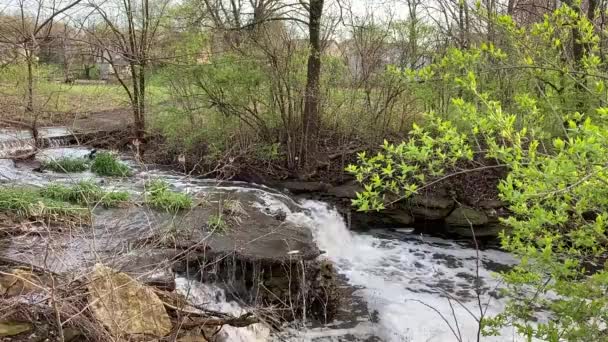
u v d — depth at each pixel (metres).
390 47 10.84
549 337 2.96
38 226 5.55
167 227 6.25
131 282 3.92
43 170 9.25
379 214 9.35
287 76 10.23
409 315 6.12
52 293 3.22
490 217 8.73
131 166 10.54
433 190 9.20
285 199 9.09
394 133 11.07
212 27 10.38
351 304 6.42
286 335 5.42
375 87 10.98
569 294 2.90
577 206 2.77
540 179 2.71
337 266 7.74
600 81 3.04
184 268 5.59
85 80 12.39
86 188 7.26
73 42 7.65
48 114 10.55
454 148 2.96
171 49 11.08
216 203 7.89
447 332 5.70
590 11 4.51
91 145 11.84
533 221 2.89
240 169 10.48
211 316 4.38
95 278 3.62
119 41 10.31
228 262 5.83
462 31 8.10
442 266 7.86
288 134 10.60
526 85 6.59
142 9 11.44
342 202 9.52
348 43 11.09
